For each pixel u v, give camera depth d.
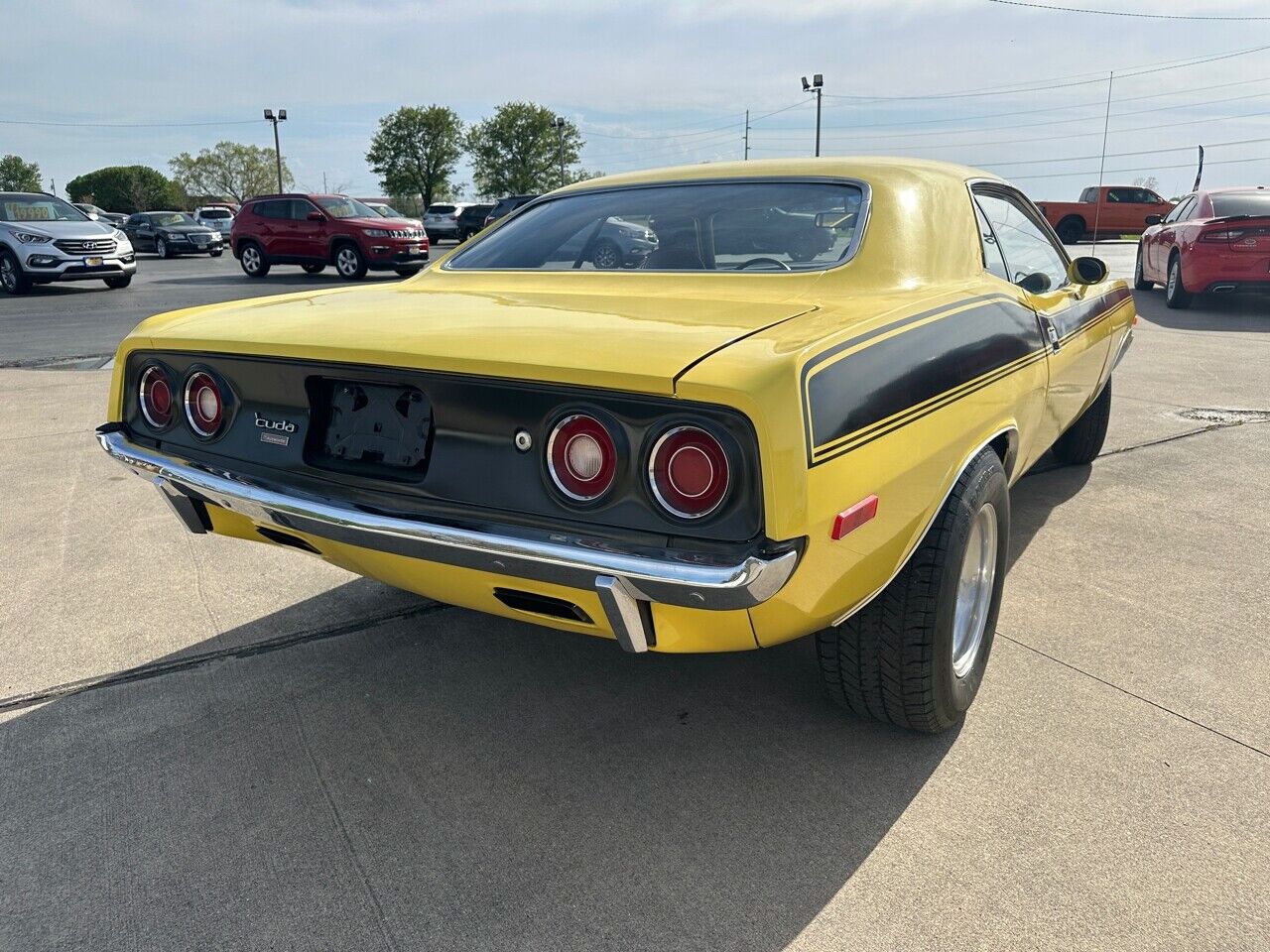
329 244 18.25
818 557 1.76
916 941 1.80
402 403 2.04
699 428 1.67
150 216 29.50
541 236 2.91
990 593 2.58
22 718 2.59
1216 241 10.54
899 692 2.29
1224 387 6.79
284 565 3.65
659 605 1.82
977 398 2.32
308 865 2.03
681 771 2.35
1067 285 3.64
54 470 4.88
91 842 2.10
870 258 2.41
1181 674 2.75
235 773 2.35
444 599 2.28
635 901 1.92
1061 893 1.91
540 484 1.83
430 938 1.83
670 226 2.70
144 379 2.46
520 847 2.08
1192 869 1.97
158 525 4.08
